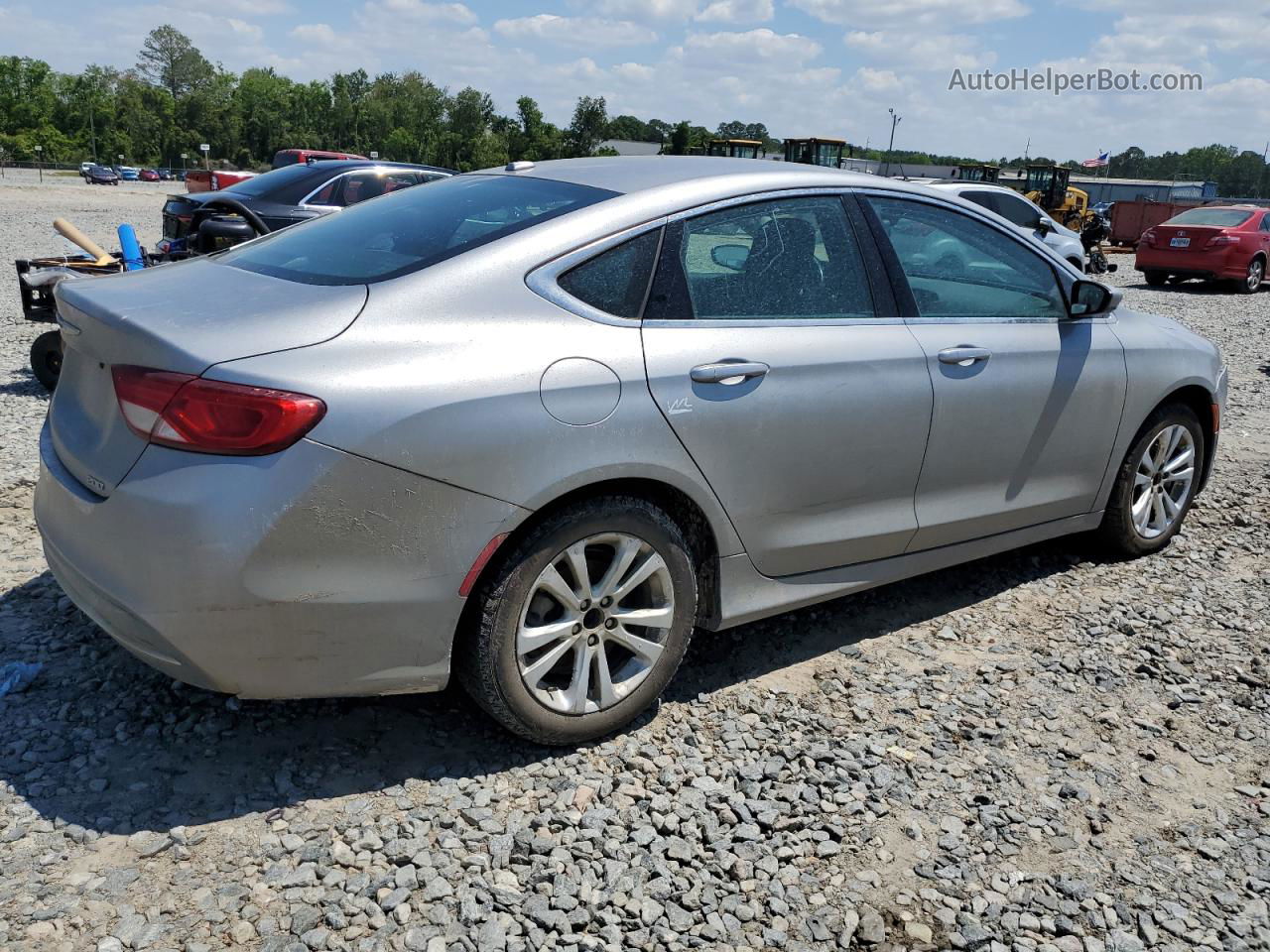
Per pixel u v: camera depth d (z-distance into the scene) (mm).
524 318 2859
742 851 2727
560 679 3152
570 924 2428
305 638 2621
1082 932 2518
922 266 3809
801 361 3312
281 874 2518
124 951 2260
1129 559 4891
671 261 3150
